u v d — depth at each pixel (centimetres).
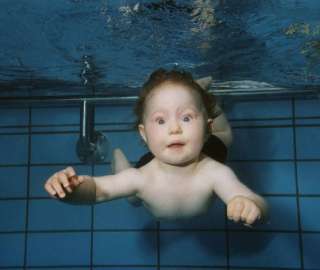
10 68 226
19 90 248
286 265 231
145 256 236
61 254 238
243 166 238
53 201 241
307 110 238
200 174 167
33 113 248
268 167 237
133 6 186
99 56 216
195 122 150
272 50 210
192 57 217
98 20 193
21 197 243
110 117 244
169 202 170
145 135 162
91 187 159
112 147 242
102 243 238
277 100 240
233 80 237
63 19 193
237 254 234
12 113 249
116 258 237
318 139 236
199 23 194
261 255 233
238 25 195
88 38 204
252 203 120
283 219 233
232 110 241
